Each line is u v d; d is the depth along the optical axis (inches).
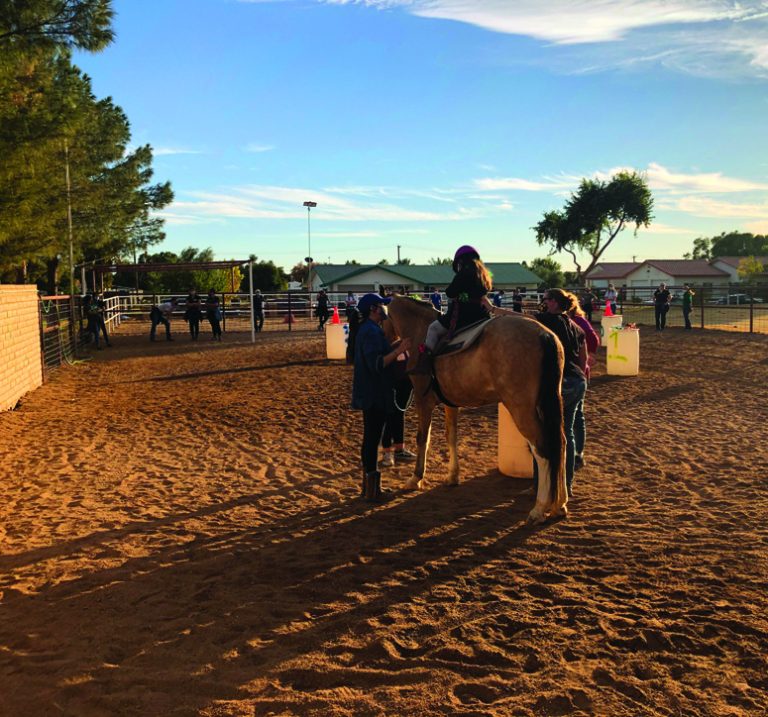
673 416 417.7
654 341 944.3
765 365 668.1
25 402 498.9
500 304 1087.0
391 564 199.5
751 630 155.0
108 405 487.5
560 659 144.4
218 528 232.5
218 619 165.9
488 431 384.8
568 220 2337.6
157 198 1199.6
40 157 530.0
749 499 253.8
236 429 400.5
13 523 237.8
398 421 315.9
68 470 309.9
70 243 955.3
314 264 2628.0
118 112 1125.1
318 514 247.4
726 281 2780.5
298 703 130.3
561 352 226.7
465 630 157.4
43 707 130.9
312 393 524.7
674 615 163.0
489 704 129.1
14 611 171.8
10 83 512.7
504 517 240.1
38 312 602.9
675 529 223.9
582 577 187.2
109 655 149.8
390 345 272.5
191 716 127.0
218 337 1039.6
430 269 2561.5
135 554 209.0
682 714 124.4
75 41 504.7
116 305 1406.3
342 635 156.7
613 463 311.4
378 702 130.4
